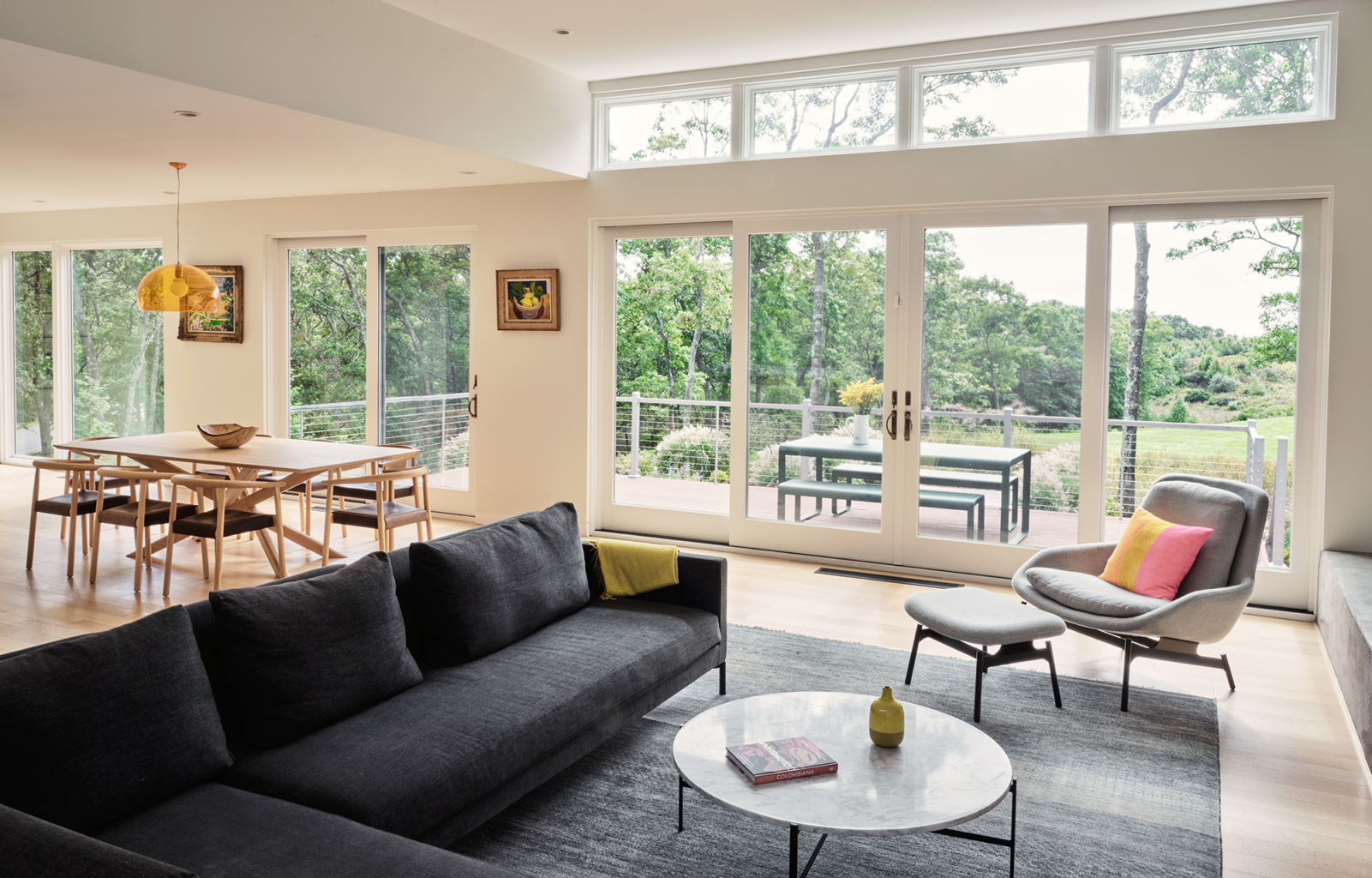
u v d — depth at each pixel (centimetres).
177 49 394
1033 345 542
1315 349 488
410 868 190
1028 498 549
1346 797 304
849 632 467
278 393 777
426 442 728
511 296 676
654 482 662
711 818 284
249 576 557
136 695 212
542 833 274
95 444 607
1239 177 486
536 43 551
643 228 647
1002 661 362
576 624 348
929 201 554
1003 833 277
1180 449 527
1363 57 461
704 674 379
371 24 476
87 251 880
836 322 592
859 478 592
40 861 152
